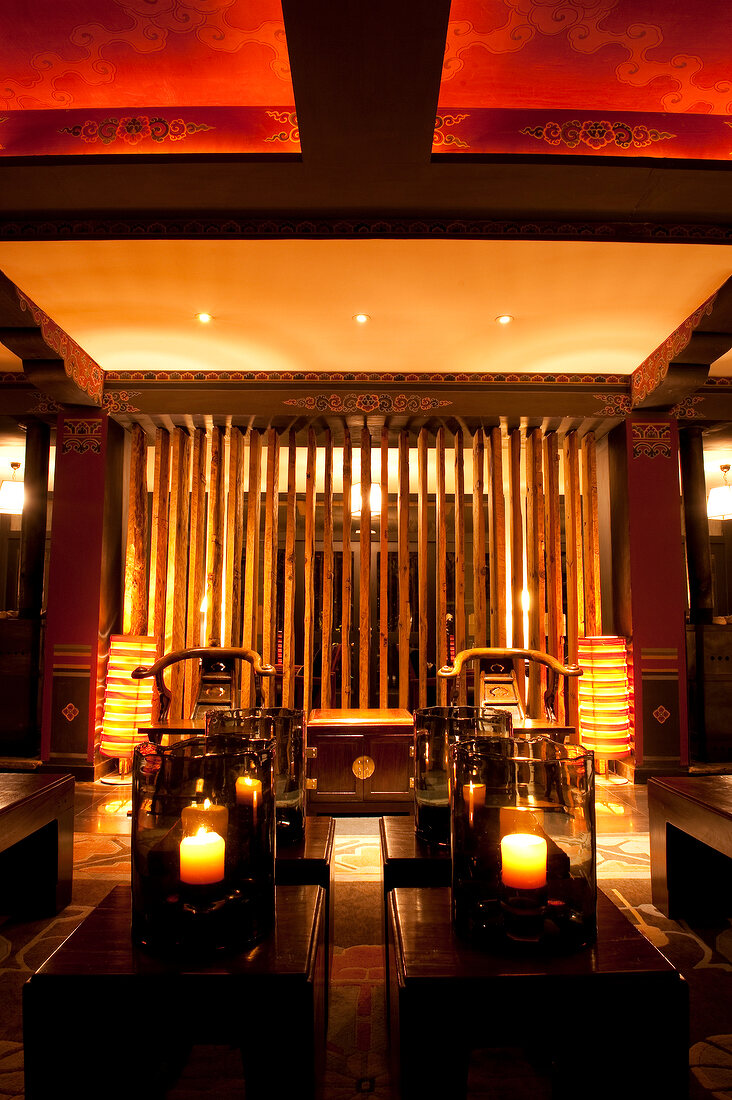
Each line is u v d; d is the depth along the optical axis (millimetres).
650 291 4109
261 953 1331
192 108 3105
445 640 5809
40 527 6188
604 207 3312
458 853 1397
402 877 1843
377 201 3264
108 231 3455
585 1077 1230
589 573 5863
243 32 2676
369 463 5941
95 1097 1226
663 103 3062
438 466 5906
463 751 1440
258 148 3086
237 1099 1589
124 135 3131
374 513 8766
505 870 1331
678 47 2734
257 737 1906
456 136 3059
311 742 3961
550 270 3852
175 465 5980
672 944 2455
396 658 8656
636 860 3400
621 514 5719
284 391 5570
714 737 5820
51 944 2441
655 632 5426
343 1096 1625
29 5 2568
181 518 5992
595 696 5090
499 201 3270
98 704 5340
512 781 1374
